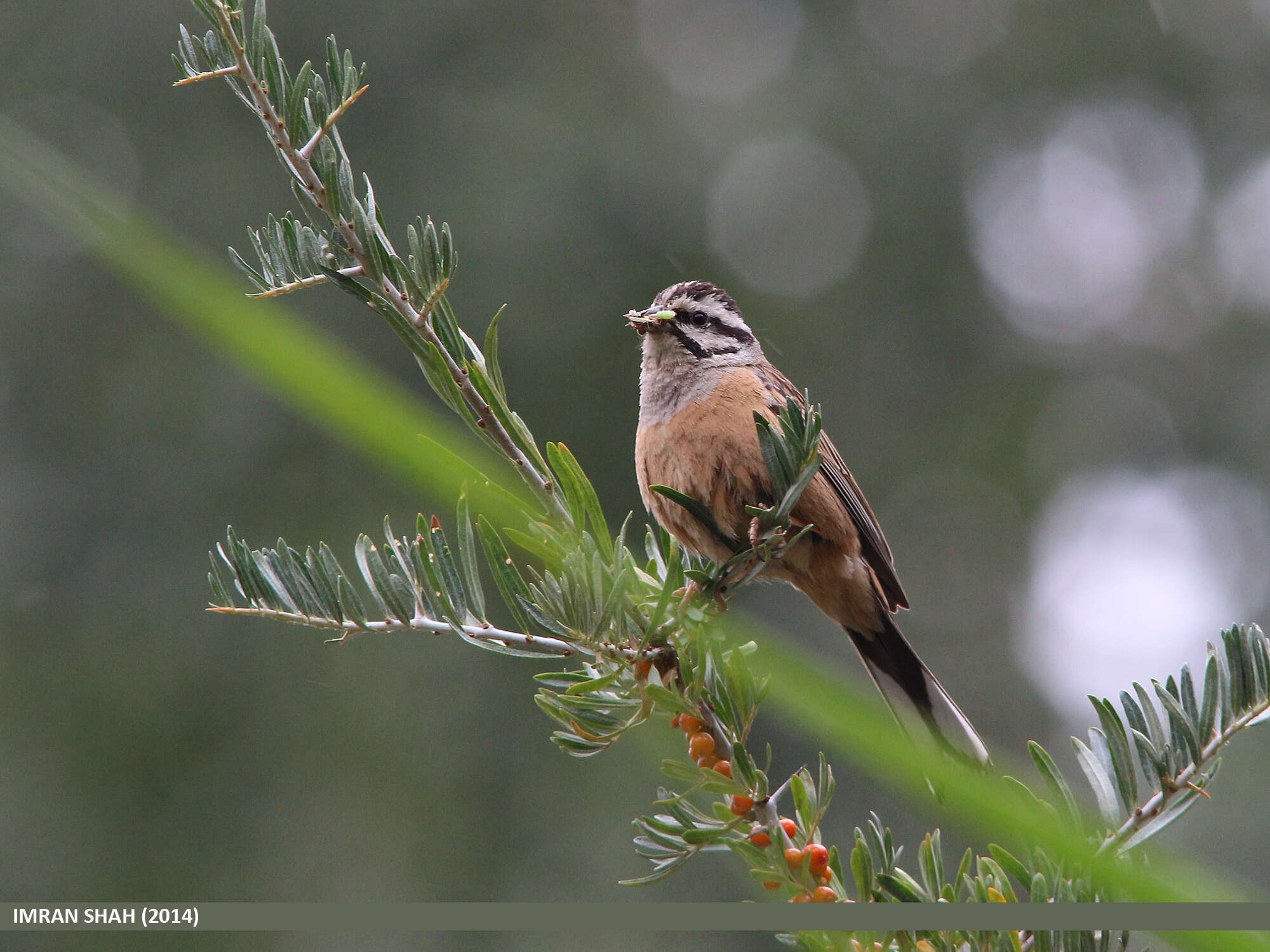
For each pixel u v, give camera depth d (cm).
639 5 1648
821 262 1623
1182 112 1784
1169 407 1703
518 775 1170
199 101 1386
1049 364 1714
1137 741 343
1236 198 1781
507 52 1505
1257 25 1803
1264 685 340
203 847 1109
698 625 376
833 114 1645
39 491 1245
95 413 1291
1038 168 1731
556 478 407
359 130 1405
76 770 1126
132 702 1158
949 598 1602
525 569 380
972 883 321
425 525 375
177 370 1307
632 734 441
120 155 1352
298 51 1408
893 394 1666
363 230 387
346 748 1159
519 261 1344
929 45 1758
